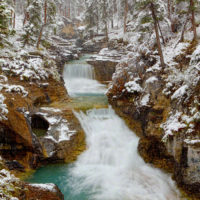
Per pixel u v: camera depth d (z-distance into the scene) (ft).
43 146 34.30
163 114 35.47
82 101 54.75
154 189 28.30
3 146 34.35
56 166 34.40
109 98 52.95
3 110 21.48
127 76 48.83
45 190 21.12
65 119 40.42
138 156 36.86
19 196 18.13
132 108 44.21
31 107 39.73
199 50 30.66
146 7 47.11
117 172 33.14
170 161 32.19
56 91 51.52
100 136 41.63
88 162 35.91
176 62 42.16
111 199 26.48
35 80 46.37
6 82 39.75
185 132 26.78
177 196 26.21
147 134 37.37
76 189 28.66
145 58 48.24
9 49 47.78
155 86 39.91
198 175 24.43
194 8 44.47
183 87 31.60
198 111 26.22
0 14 34.47
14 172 30.40
